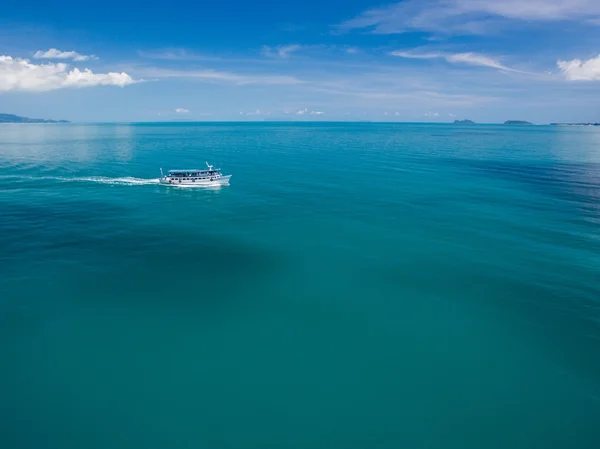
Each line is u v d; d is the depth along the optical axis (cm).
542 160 13388
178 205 7400
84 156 13812
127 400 2734
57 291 4088
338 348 3272
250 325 3578
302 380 2922
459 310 3809
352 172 10925
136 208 7162
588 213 6750
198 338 3391
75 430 2511
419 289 4206
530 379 2936
